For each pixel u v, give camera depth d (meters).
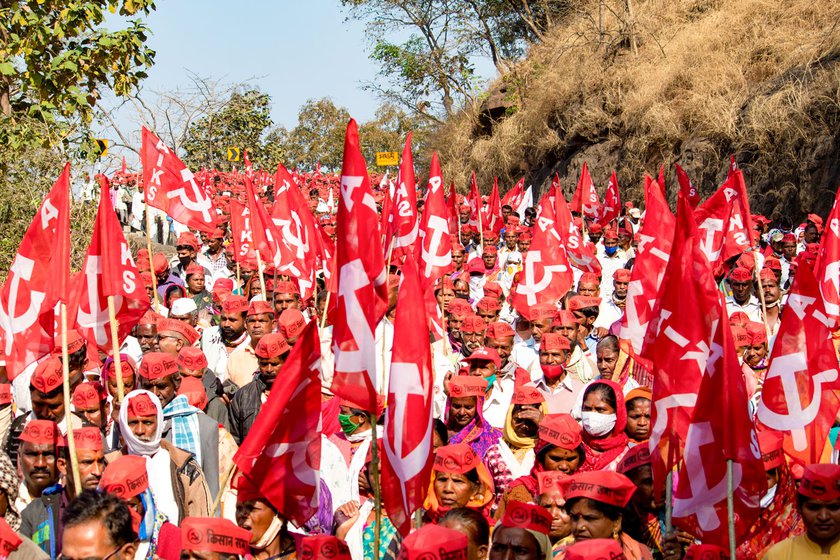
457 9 37.84
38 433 5.83
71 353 7.59
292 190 11.94
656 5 28.53
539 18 37.94
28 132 15.12
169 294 12.34
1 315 7.25
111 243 7.09
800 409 6.17
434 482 5.95
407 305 5.47
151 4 16.42
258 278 13.34
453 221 15.53
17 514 5.43
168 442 6.43
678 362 5.83
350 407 7.14
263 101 31.31
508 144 31.78
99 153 15.97
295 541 5.63
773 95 19.95
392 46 38.25
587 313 10.41
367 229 5.64
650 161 24.81
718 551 4.82
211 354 10.52
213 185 28.06
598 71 28.09
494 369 8.41
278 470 5.52
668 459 5.74
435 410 8.93
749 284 11.32
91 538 4.61
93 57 16.17
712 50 24.39
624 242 16.78
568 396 8.71
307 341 5.53
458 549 4.42
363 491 6.59
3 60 15.57
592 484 5.08
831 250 8.10
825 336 6.20
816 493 4.92
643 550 5.25
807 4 23.02
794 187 19.22
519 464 7.03
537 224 10.80
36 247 7.03
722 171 21.53
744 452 5.17
